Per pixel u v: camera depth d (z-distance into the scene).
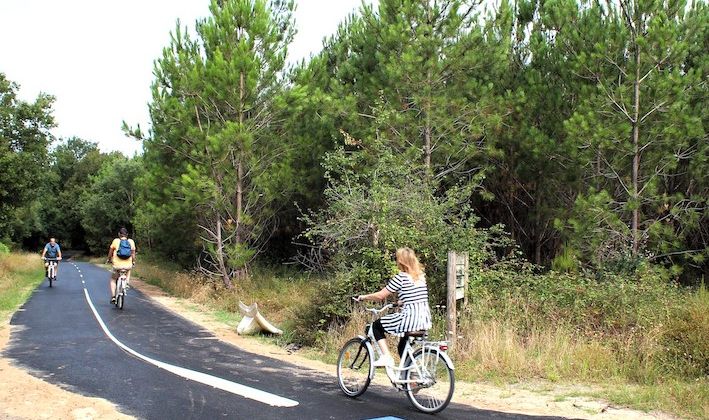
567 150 15.47
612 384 8.03
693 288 14.27
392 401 7.19
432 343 6.82
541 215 17.75
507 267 12.54
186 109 19.95
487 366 8.73
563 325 9.77
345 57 23.69
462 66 16.64
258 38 20.17
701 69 14.79
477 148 17.28
